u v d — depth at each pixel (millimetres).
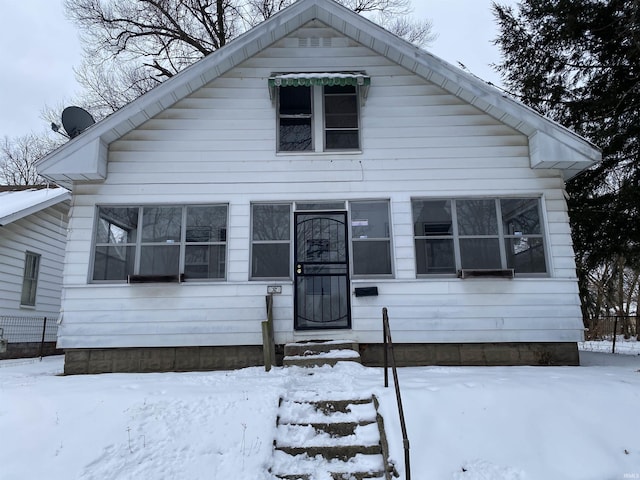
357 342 7438
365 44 8562
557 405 4883
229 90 8375
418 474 3992
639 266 11922
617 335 21438
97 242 7926
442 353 7562
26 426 4617
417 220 8094
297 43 8594
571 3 11586
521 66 13453
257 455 4195
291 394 5172
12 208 11742
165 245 7969
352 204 8148
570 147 7680
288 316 7637
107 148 8086
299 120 8484
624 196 10211
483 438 4414
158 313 7613
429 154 8203
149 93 7863
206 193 8055
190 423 4602
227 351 7598
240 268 7805
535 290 7707
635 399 5016
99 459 4141
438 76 8133
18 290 12047
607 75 11594
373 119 8336
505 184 8078
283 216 8133
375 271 7906
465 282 7738
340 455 4367
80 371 7453
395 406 4738
